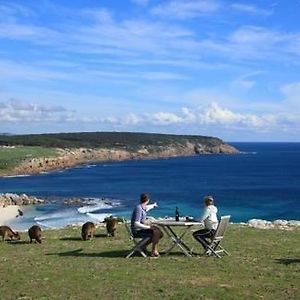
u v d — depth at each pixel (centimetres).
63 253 1480
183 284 1071
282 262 1307
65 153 17538
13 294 1004
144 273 1177
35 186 10294
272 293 1002
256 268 1230
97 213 6241
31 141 19962
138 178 12475
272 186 10369
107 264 1285
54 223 5281
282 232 1950
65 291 1022
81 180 11831
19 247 1633
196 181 11694
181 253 1441
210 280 1108
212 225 1378
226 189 9756
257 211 6475
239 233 1908
